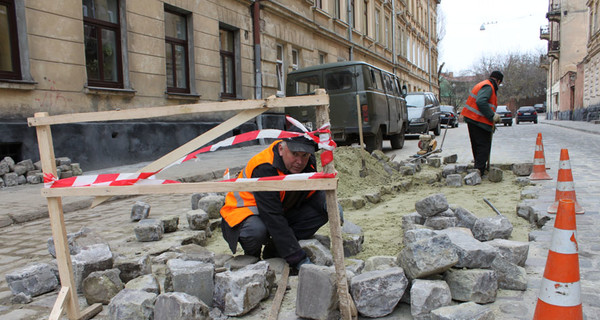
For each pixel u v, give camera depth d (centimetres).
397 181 713
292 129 270
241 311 248
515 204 520
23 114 817
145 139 1073
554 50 4006
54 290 316
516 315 234
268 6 1539
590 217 423
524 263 299
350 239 354
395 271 245
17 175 791
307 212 334
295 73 1102
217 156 1181
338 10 2220
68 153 888
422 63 4359
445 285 237
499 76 681
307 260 301
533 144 1339
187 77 1234
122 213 575
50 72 858
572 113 3544
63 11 877
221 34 1406
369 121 1030
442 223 388
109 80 998
